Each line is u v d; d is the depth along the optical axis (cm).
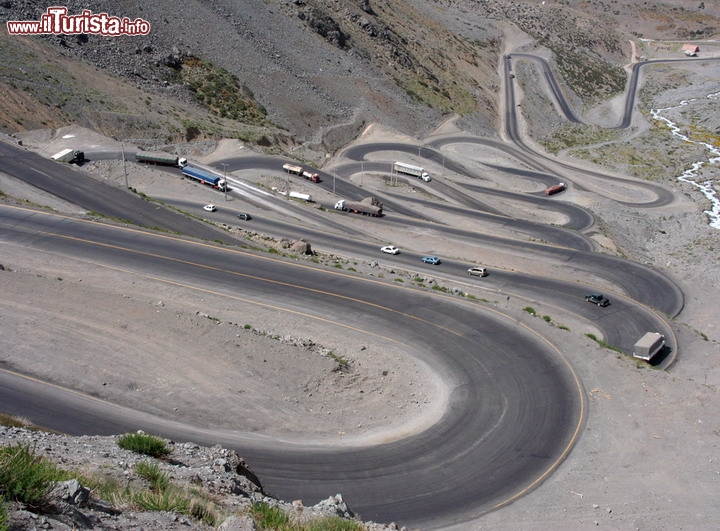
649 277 8075
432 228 9406
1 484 1127
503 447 3675
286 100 13988
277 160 11562
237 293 5294
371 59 16688
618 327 6394
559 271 8100
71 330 4281
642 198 12725
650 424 3912
